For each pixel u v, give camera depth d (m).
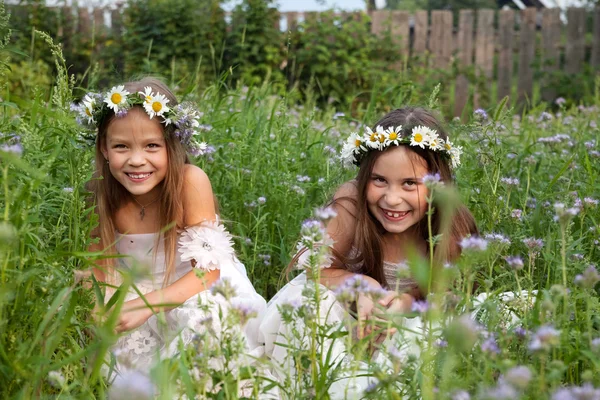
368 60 10.33
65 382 1.85
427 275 1.60
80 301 2.17
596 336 2.01
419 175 2.68
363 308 2.51
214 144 3.91
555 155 4.38
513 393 1.38
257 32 9.88
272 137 4.27
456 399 1.55
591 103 9.93
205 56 9.77
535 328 1.94
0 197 2.02
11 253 1.92
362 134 3.08
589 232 3.02
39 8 9.56
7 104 2.58
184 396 2.17
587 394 1.41
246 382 2.33
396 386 1.91
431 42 11.48
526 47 11.52
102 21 10.01
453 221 2.80
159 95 2.63
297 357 1.88
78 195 2.42
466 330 1.58
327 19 10.55
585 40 11.44
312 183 3.74
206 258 2.65
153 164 2.66
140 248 2.83
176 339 2.51
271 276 3.41
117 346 2.63
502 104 3.44
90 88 4.22
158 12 9.66
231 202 3.56
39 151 2.54
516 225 3.10
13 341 1.86
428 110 2.99
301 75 10.23
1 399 1.81
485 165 3.38
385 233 2.86
